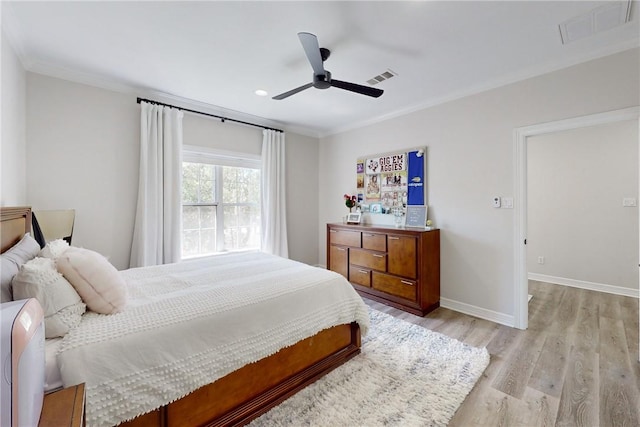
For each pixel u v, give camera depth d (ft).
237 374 5.03
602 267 12.51
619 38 6.84
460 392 5.77
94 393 3.45
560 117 7.98
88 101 9.04
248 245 13.76
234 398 4.99
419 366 6.71
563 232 13.51
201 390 4.57
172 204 10.64
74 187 8.84
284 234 14.43
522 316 8.82
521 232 8.83
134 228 9.96
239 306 5.14
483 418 5.13
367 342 7.91
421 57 7.74
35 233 7.01
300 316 5.94
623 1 5.53
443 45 7.15
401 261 10.40
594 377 6.27
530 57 7.77
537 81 8.38
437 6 5.69
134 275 6.69
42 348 2.79
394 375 6.37
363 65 8.18
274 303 5.59
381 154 12.89
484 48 7.29
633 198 11.82
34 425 2.39
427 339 8.06
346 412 5.25
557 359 7.02
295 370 5.97
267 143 13.78
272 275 6.80
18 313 2.39
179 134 10.80
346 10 5.81
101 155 9.31
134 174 9.98
